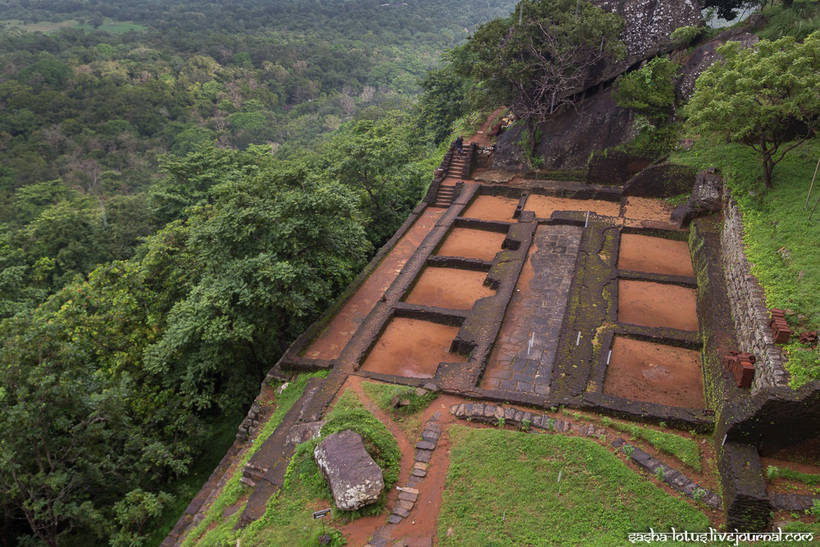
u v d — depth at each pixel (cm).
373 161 2528
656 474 1065
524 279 1836
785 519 922
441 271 1992
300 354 1583
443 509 1024
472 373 1382
